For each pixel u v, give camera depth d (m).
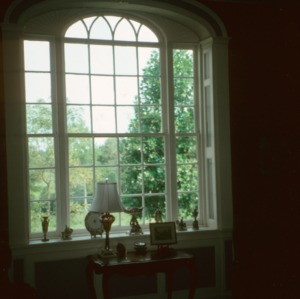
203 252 6.54
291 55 6.83
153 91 6.76
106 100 6.55
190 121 6.85
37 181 6.22
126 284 6.22
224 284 6.57
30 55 6.24
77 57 6.45
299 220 6.71
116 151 6.56
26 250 5.81
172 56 6.78
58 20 6.32
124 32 6.68
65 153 6.32
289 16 6.85
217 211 6.59
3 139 5.77
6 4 5.77
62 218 6.27
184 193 6.81
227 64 6.66
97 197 5.71
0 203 5.75
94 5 6.32
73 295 6.02
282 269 5.91
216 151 6.59
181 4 6.50
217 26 6.65
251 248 6.51
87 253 6.07
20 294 5.00
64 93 6.34
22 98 5.96
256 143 6.74
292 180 6.80
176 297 6.42
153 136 6.72
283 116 6.80
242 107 6.70
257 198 6.71
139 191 6.64
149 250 6.05
